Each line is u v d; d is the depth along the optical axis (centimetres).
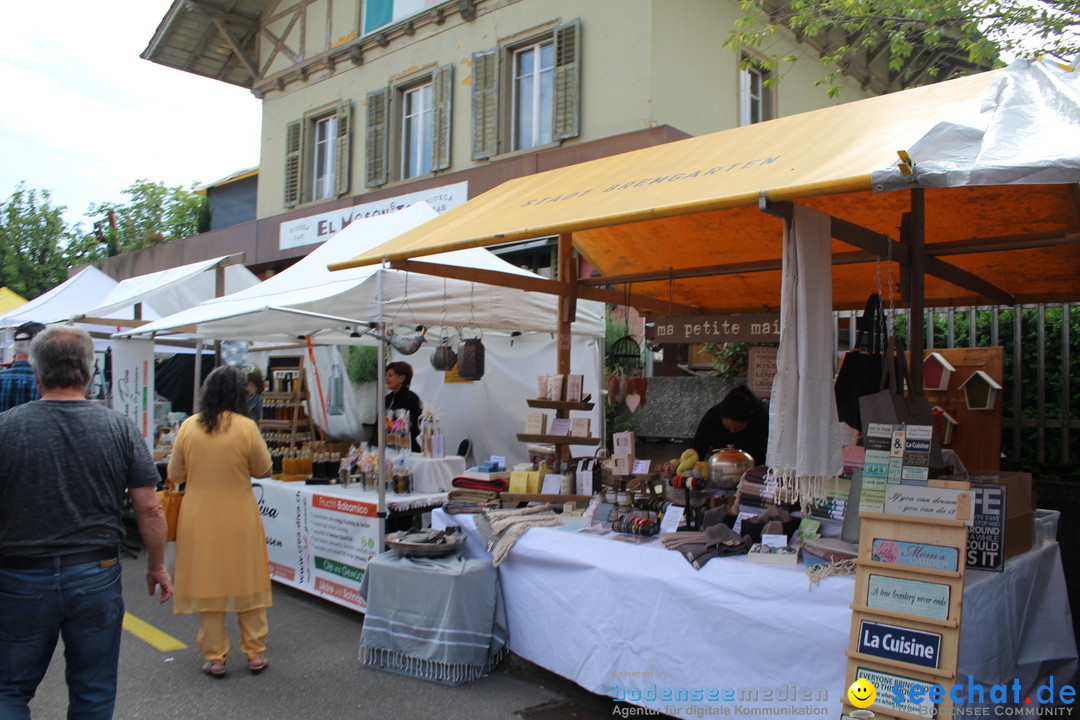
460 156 1059
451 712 365
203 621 408
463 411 865
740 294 646
